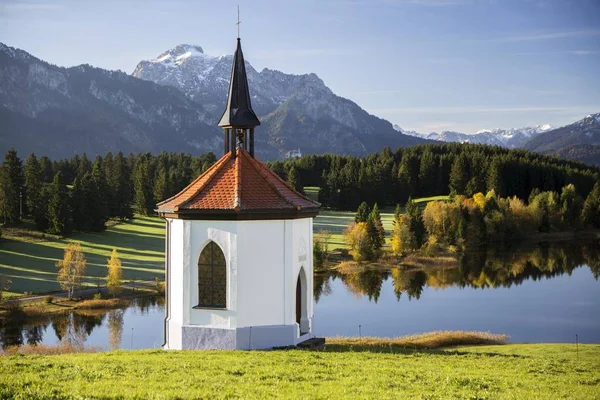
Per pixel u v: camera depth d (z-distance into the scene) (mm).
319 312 75688
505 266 113250
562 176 199750
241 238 28375
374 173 192250
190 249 29047
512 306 77312
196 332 28859
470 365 27469
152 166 194375
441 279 102438
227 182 30031
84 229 139750
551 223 160000
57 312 82188
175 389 19188
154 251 127375
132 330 71688
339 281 102938
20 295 89375
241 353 26516
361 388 20438
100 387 18953
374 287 96062
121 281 100250
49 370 21672
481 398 20109
